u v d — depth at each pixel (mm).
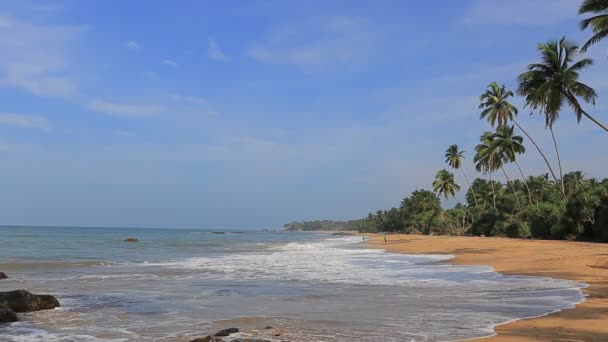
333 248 54625
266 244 68250
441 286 17969
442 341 9273
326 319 11727
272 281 20219
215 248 53281
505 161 72938
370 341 9344
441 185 117875
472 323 11016
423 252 42500
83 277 21938
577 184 82625
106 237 89375
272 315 12398
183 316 12461
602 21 33656
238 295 16203
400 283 19125
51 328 11078
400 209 162750
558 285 17203
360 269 25828
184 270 25500
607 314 11828
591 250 33469
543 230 61469
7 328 11070
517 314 12016
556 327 10359
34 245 54031
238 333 9969
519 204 79250
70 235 99312
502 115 70812
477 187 110688
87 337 10172
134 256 37531
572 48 40000
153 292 16984
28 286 18672
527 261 26656
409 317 11883
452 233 107625
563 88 39719
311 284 19109
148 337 10094
